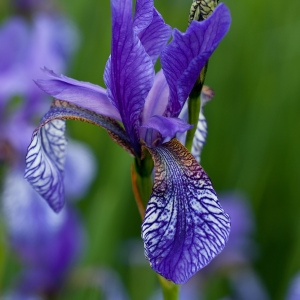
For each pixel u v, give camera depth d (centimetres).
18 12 112
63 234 80
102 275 83
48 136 54
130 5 51
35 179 52
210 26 50
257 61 110
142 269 85
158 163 51
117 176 89
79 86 53
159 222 49
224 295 95
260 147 103
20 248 79
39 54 86
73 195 86
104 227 84
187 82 51
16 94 86
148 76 52
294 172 102
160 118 51
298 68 108
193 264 48
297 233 95
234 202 95
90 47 110
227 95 108
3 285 83
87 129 101
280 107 105
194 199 50
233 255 95
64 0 118
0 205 81
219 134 104
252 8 115
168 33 53
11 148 83
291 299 71
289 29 112
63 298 82
